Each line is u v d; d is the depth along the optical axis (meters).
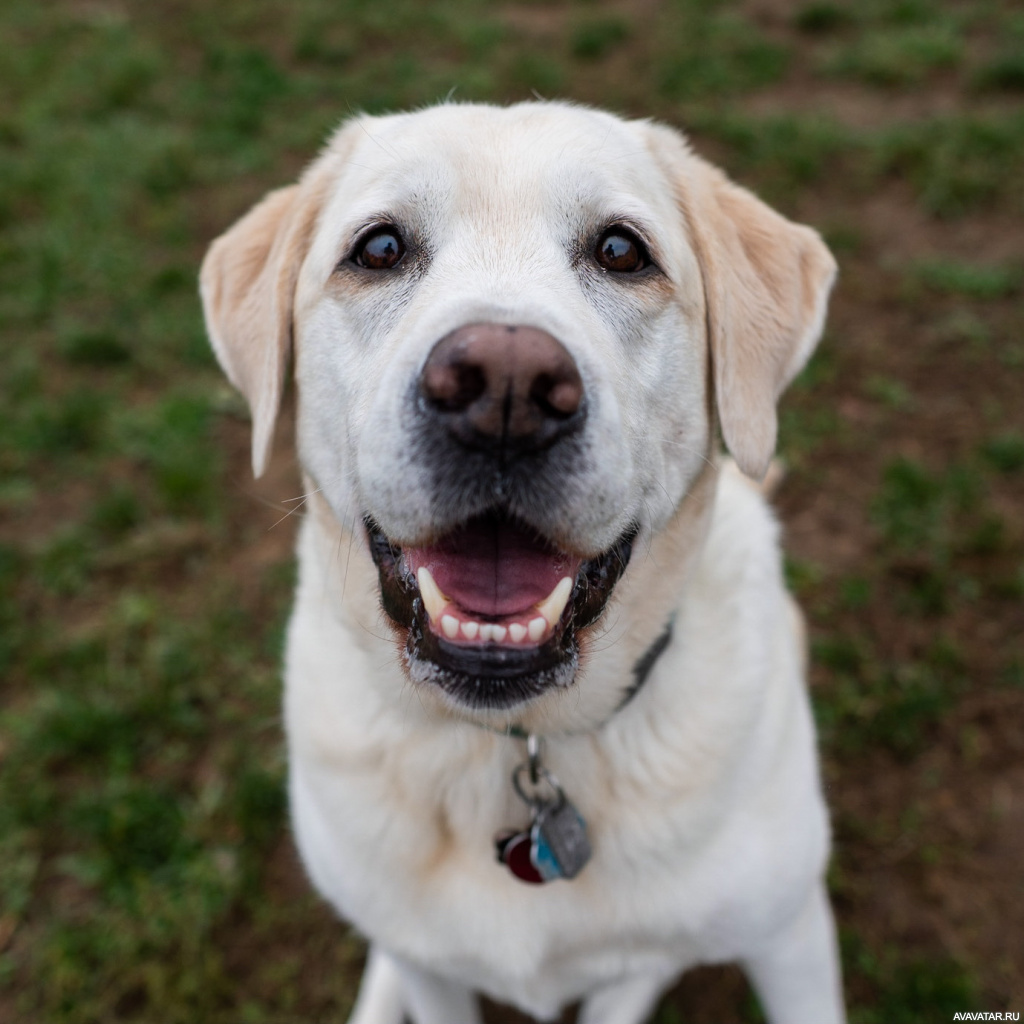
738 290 0.42
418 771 0.40
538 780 0.40
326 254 0.40
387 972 0.51
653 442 0.37
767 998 0.44
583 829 0.39
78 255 0.99
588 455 0.31
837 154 1.07
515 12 1.45
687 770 0.39
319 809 0.41
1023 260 0.91
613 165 0.38
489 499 0.31
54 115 1.23
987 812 0.57
